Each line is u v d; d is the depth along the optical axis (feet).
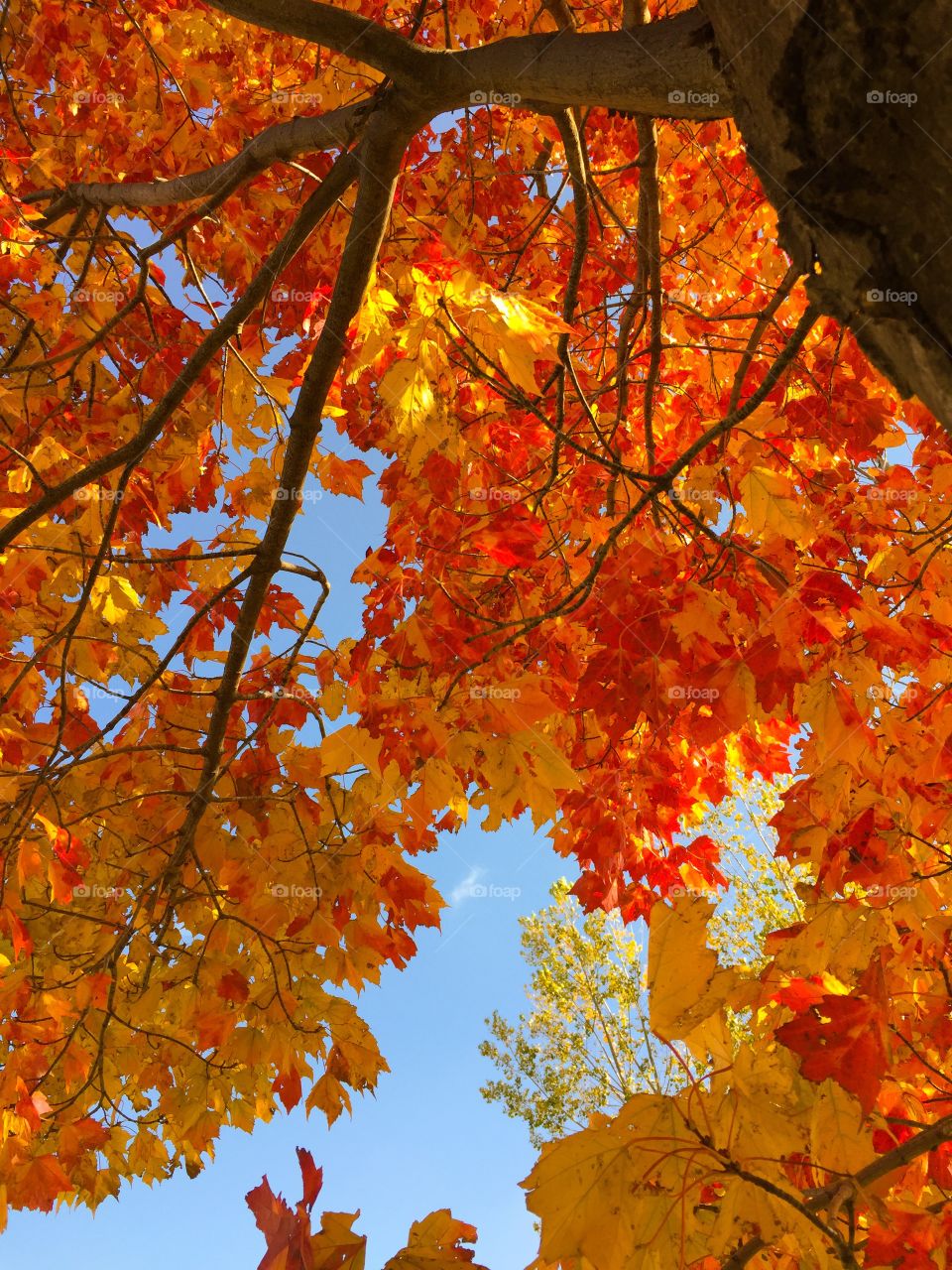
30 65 13.19
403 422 7.27
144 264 9.50
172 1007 10.25
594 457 6.51
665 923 3.77
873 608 7.01
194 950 10.18
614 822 11.10
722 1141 3.59
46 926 10.52
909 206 2.53
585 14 11.91
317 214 7.83
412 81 5.79
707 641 6.68
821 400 9.99
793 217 2.94
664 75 4.23
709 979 3.68
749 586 7.32
